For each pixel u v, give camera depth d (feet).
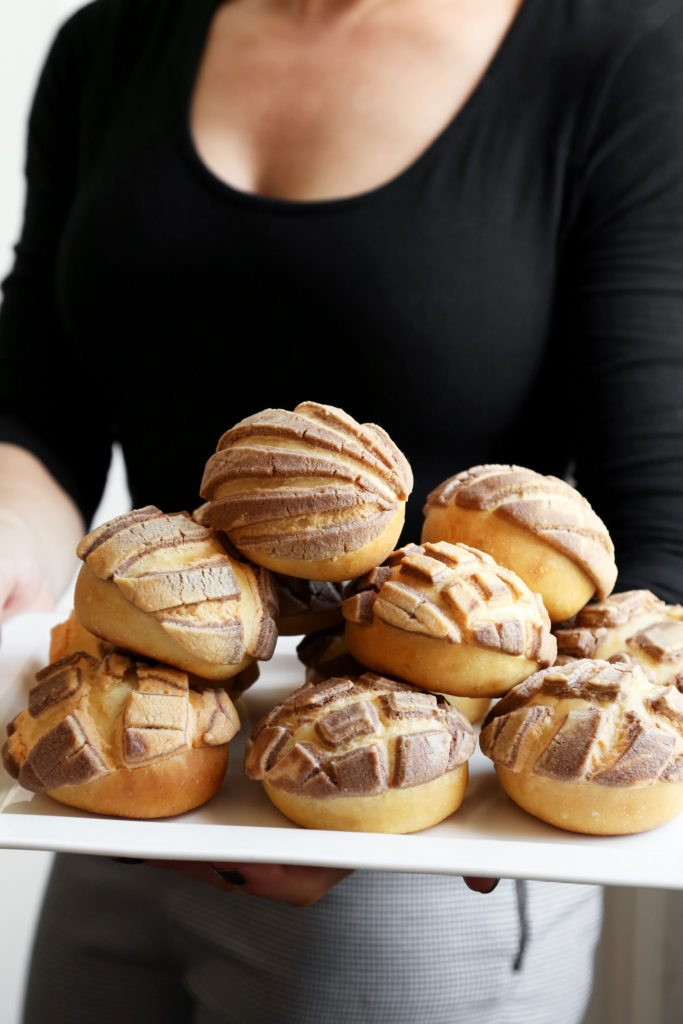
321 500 1.94
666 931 3.44
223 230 2.86
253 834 1.88
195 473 3.10
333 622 2.16
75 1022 2.83
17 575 2.66
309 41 2.94
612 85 2.76
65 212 3.35
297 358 2.89
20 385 3.26
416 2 2.92
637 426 2.66
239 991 2.59
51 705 1.98
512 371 2.86
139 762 1.91
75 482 3.23
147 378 3.04
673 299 2.72
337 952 2.47
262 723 2.00
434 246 2.79
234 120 2.96
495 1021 2.56
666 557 2.56
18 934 4.48
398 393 2.86
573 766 1.90
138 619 1.94
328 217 2.81
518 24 2.84
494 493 2.10
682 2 2.84
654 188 2.75
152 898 2.67
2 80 5.67
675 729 1.96
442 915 2.46
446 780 1.94
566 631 2.15
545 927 2.57
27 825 1.88
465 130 2.81
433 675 1.97
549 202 2.81
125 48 3.22
